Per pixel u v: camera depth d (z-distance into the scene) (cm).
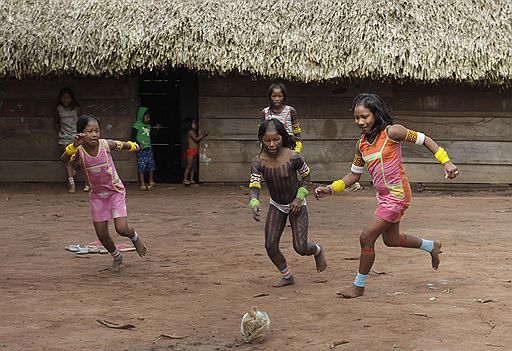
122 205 785
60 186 1526
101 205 782
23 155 1544
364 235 659
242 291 697
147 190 1492
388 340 539
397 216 662
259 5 1437
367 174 1513
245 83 1523
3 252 893
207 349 531
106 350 530
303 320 596
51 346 538
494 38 1382
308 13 1421
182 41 1390
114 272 783
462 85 1492
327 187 681
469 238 961
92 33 1395
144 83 1939
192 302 658
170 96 1939
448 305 632
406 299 655
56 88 1532
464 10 1416
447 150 1504
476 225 1071
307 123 1518
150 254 879
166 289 708
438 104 1502
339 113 1516
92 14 1416
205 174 1541
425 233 1001
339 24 1405
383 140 659
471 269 772
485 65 1369
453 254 852
